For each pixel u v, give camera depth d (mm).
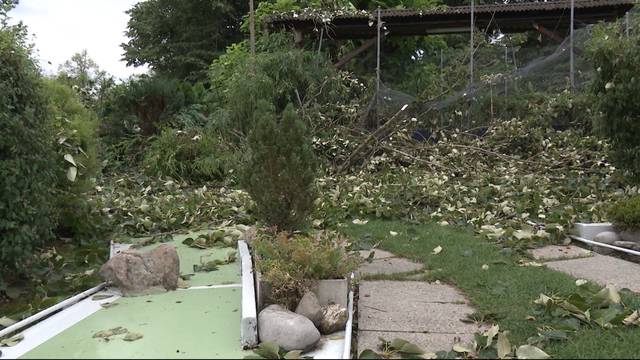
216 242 6188
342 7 14750
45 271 4930
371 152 10820
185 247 6117
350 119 11609
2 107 4258
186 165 11148
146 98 13836
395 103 11992
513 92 12133
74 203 6160
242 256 4879
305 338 3166
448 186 8703
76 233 6418
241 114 11609
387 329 3699
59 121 5844
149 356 3088
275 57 12047
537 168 9656
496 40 15086
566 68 12281
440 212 7711
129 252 4500
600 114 7480
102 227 6766
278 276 3611
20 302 4457
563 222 6594
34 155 4500
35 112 4734
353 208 7879
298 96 11492
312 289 3697
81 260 5438
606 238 6090
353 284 4367
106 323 3650
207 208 7805
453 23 14867
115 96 13758
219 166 11047
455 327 3732
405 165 10906
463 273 4938
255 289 3826
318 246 3979
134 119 13375
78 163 6051
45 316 3896
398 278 4953
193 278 4805
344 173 10492
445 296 4426
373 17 13922
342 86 12211
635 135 7145
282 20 13945
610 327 3559
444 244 6082
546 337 3379
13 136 4285
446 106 11859
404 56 18656
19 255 4344
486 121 11758
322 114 11453
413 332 3648
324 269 3746
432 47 19797
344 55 15523
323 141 10766
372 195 8453
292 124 4758
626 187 7684
